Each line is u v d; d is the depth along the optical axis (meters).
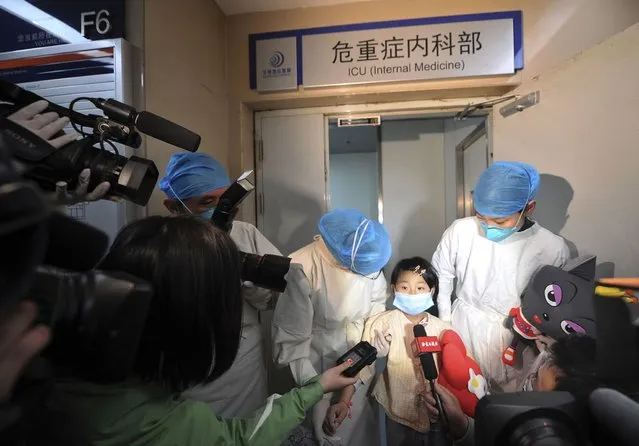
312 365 1.04
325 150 1.78
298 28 1.62
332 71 1.60
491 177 1.18
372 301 1.21
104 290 0.39
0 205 0.25
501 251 1.24
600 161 1.07
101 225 0.97
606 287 0.65
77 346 0.39
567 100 1.19
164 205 1.13
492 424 0.47
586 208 1.13
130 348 0.40
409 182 2.44
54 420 0.45
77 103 0.99
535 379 0.76
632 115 0.97
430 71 1.55
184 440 0.51
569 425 0.46
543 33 1.48
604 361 0.60
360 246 1.02
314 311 1.11
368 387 1.20
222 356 0.56
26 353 0.34
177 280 0.49
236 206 0.87
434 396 1.00
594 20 1.44
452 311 1.37
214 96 1.54
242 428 0.62
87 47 0.99
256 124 1.81
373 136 2.60
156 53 1.12
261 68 1.65
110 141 0.75
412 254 2.45
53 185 0.61
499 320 1.25
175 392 0.54
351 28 1.58
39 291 0.37
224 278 0.54
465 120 2.06
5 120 0.55
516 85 1.53
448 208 2.39
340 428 1.11
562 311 0.93
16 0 1.14
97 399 0.47
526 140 1.39
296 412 0.68
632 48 0.96
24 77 1.02
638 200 0.96
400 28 1.56
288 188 1.79
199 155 1.00
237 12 1.65
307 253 1.18
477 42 1.52
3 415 0.35
